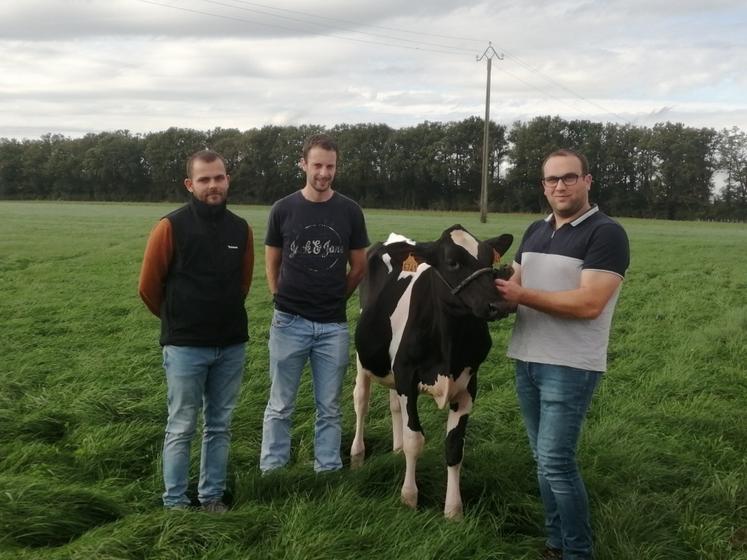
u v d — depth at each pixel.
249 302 12.87
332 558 3.99
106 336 9.84
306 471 5.27
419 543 4.20
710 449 6.14
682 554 4.52
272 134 93.06
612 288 4.06
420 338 4.96
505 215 65.06
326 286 5.52
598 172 86.31
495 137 87.00
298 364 5.59
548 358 4.24
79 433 5.88
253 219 41.50
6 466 5.24
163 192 98.75
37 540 4.16
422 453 5.63
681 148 81.19
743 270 19.78
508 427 6.44
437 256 4.79
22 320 10.53
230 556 4.01
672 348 9.70
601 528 4.61
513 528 4.83
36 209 53.50
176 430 4.85
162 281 4.81
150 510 4.77
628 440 6.07
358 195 93.31
